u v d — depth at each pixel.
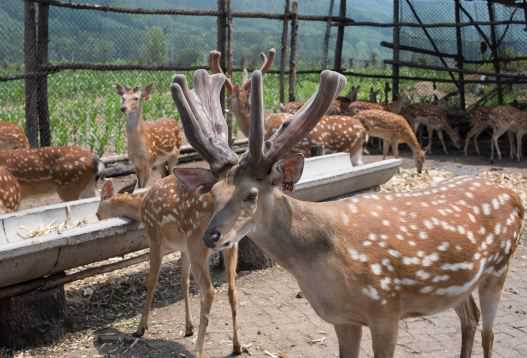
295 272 2.85
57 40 14.13
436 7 14.14
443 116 11.59
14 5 11.96
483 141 12.94
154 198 4.25
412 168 10.05
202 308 3.93
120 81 16.61
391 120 9.49
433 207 3.09
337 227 2.83
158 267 4.36
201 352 3.91
